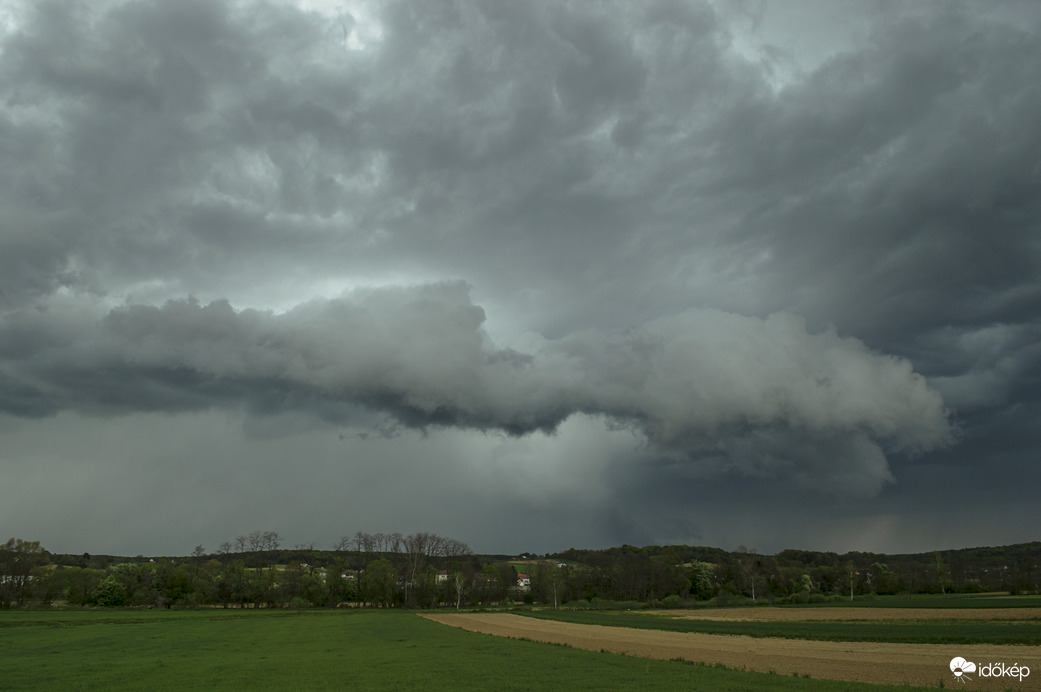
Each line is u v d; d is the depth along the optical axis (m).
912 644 59.97
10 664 49.84
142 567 166.88
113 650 61.44
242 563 171.38
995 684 37.03
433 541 192.00
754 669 45.03
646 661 50.00
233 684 38.47
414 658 52.12
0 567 144.12
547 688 36.31
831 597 179.12
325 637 75.75
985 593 181.75
